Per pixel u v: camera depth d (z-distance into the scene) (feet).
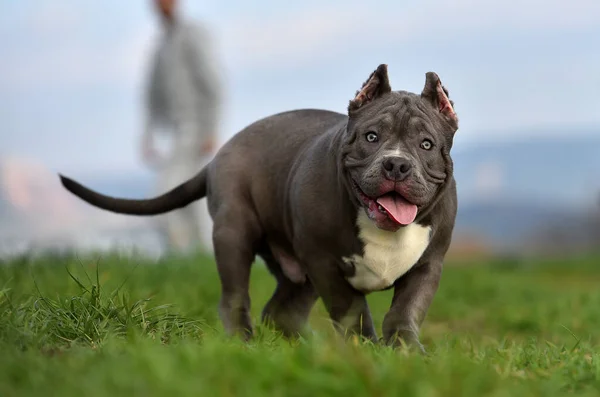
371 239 21.45
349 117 21.75
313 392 14.32
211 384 14.28
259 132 24.77
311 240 22.17
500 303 38.47
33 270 29.50
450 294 39.78
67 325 18.92
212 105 48.19
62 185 26.50
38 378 14.67
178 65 47.67
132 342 17.33
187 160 48.03
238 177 24.34
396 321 21.52
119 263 33.30
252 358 15.40
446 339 20.75
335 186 21.71
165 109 48.24
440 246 22.08
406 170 20.29
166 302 26.94
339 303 22.45
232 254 24.08
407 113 21.11
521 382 16.40
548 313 34.78
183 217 49.19
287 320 25.46
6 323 18.03
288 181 23.31
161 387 13.79
